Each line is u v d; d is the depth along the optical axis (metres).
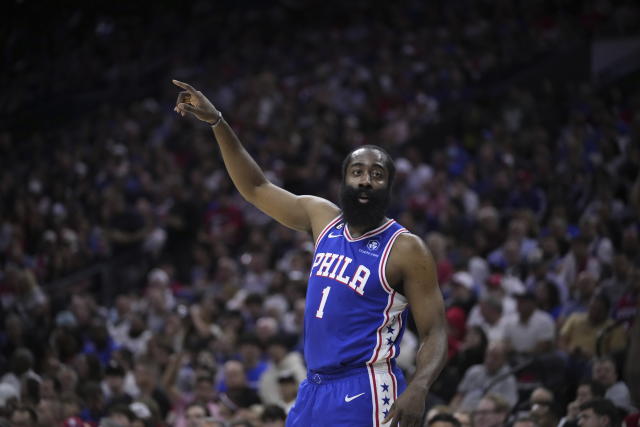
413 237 12.62
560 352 27.09
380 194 12.71
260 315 35.47
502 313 30.08
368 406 12.26
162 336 32.16
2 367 30.70
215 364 31.38
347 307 12.48
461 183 45.38
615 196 41.12
